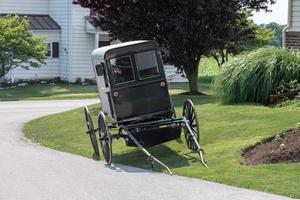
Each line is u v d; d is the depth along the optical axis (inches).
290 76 693.3
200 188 385.1
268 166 422.6
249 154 473.7
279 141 477.7
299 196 350.3
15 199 376.8
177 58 980.6
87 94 1423.5
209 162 466.3
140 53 534.0
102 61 536.7
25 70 1702.8
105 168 484.1
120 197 372.5
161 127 519.8
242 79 712.4
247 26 1038.4
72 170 475.8
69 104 1207.6
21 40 1441.9
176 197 364.2
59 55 1752.0
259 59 714.8
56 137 721.6
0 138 736.3
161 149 549.3
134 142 501.4
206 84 1531.7
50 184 419.2
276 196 354.0
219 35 961.5
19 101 1298.0
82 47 1715.1
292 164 420.8
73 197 378.0
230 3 939.3
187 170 445.7
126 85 530.6
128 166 492.1
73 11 1695.4
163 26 928.9
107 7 952.3
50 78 1743.4
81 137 691.4
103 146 522.0
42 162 520.4
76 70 1712.6
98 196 378.3
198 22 924.0
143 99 534.6
